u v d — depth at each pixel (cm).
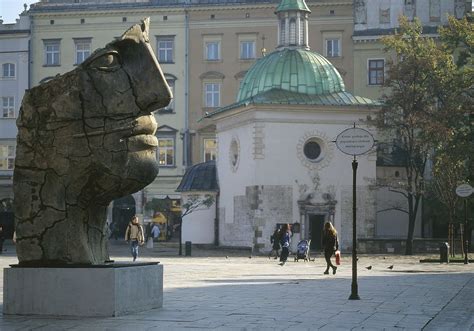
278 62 6122
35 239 1700
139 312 1744
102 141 1689
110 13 8731
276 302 2033
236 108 5972
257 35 8556
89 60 1695
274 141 5775
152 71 1725
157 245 6825
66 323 1555
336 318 1711
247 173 5872
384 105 5859
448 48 6225
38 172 1702
